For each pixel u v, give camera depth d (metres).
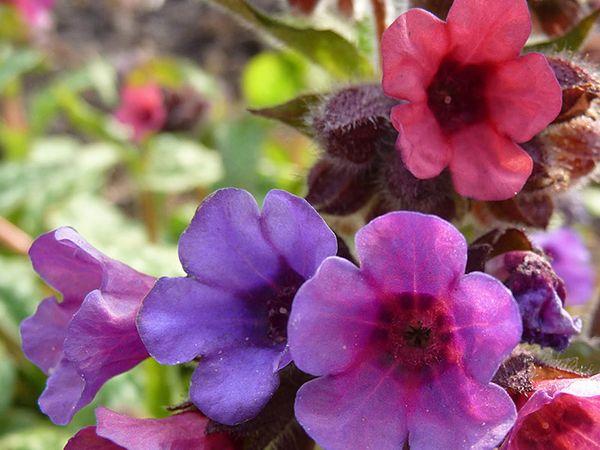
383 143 0.08
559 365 0.08
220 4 0.10
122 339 0.07
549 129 0.08
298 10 0.11
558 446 0.07
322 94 0.09
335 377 0.07
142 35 0.26
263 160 0.19
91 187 0.19
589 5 0.11
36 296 0.15
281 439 0.07
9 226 0.16
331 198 0.09
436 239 0.06
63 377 0.08
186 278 0.07
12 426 0.15
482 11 0.07
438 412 0.07
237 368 0.07
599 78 0.09
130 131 0.20
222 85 0.25
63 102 0.21
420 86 0.07
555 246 0.13
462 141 0.08
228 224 0.07
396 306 0.07
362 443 0.06
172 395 0.13
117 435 0.07
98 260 0.07
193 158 0.20
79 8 0.27
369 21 0.11
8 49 0.21
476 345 0.06
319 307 0.06
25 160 0.20
